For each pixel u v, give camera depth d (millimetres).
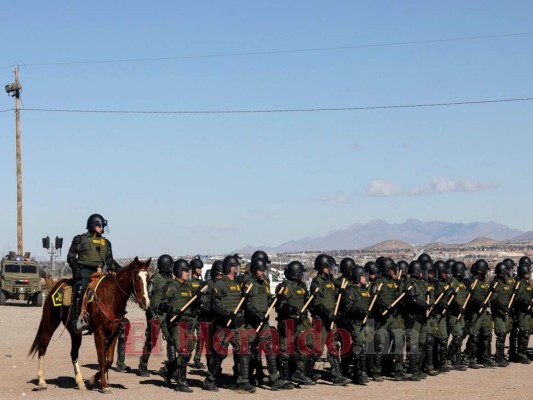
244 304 15656
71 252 15406
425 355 18094
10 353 22125
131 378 17188
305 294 16266
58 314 15789
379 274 18000
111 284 15148
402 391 15781
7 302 49156
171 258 17219
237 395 15055
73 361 15836
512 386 16625
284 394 15242
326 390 15820
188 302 15453
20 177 51625
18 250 51406
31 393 15188
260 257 15945
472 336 19750
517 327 20672
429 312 18000
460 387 16438
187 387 15422
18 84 51281
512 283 20234
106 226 15805
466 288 19625
